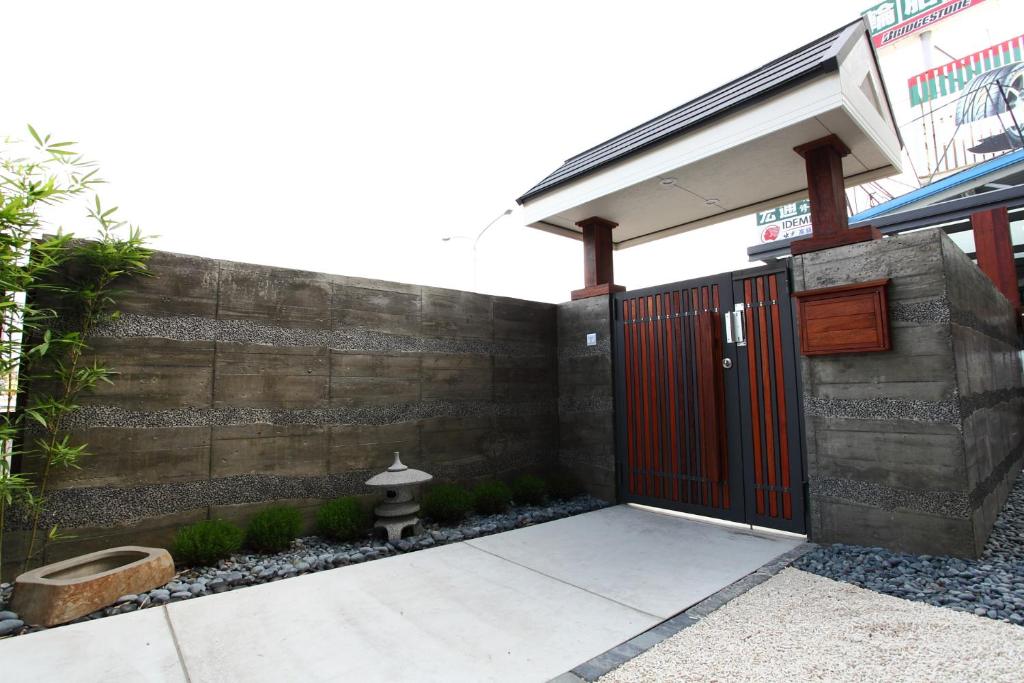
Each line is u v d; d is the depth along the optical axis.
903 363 3.25
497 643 2.13
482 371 5.24
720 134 3.97
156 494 3.30
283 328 3.96
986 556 3.03
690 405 4.60
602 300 5.42
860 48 3.75
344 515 3.79
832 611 2.39
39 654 2.01
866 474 3.38
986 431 3.79
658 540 3.78
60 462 2.87
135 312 3.30
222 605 2.55
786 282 4.04
